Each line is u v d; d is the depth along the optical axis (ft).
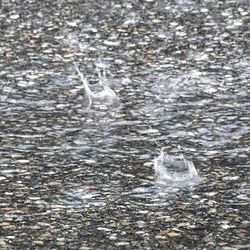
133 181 81.56
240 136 90.43
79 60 113.09
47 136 91.40
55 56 114.52
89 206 76.89
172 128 92.84
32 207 76.64
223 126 92.84
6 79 107.04
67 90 103.65
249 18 127.03
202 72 107.86
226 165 84.43
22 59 113.50
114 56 114.01
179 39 119.34
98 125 94.12
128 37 120.78
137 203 77.30
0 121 95.20
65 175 82.89
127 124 94.27
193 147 88.43
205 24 124.88
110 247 69.46
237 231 71.92
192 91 102.58
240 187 79.87
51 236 71.41
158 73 107.96
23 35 122.31
